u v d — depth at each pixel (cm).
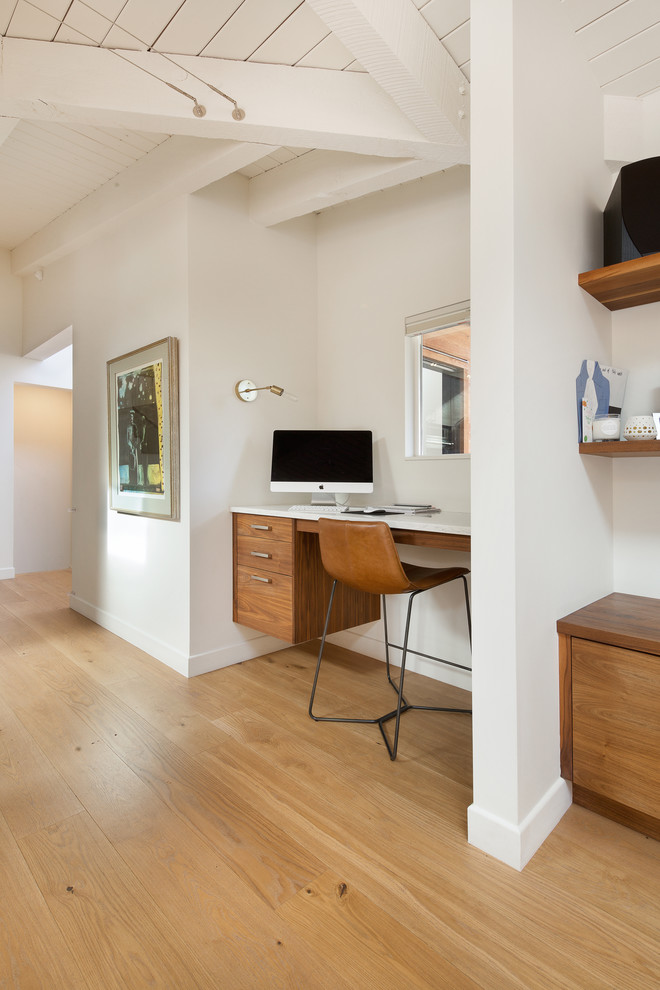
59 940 117
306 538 248
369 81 193
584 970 110
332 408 314
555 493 155
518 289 135
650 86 180
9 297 468
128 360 308
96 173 302
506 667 139
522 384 138
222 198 276
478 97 140
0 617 374
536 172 143
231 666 280
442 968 111
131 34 175
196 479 266
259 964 112
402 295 276
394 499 282
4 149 277
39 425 544
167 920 122
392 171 227
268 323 297
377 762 189
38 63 175
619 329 191
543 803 149
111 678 263
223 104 185
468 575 248
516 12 134
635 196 157
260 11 164
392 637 285
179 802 166
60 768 185
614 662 147
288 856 143
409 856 143
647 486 186
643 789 143
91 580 369
